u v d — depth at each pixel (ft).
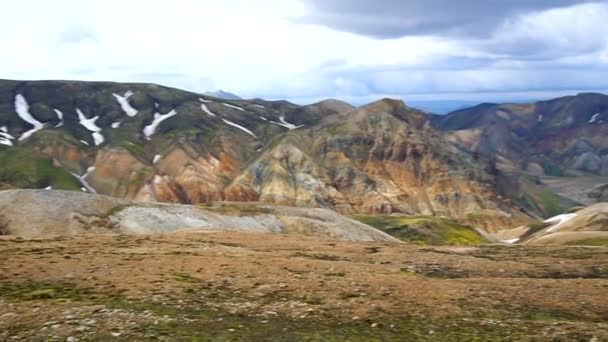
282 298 86.33
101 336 64.64
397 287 94.38
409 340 69.51
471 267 124.77
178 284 90.48
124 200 295.69
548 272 122.72
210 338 66.08
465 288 95.91
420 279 102.37
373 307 82.17
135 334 65.77
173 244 141.90
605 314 85.20
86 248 126.52
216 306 79.97
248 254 125.08
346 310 80.59
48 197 271.28
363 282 97.04
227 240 157.99
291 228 342.44
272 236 176.55
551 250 165.17
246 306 80.38
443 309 82.99
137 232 260.42
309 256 131.85
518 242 634.84
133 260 108.37
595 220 578.25
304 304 82.48
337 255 135.74
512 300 90.27
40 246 127.75
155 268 101.55
